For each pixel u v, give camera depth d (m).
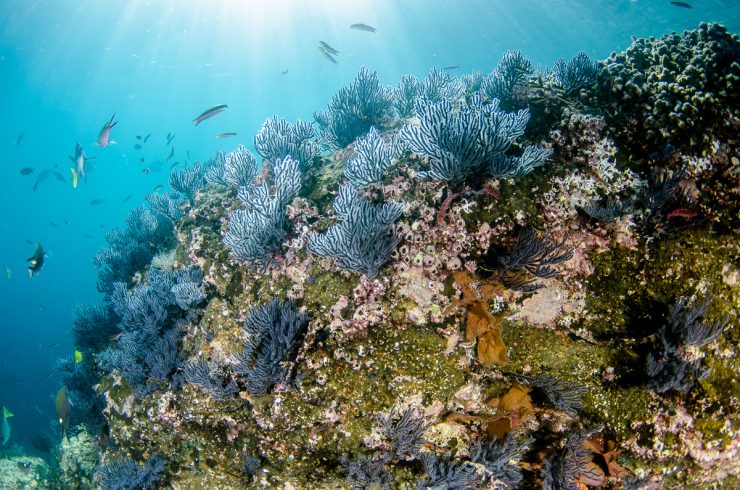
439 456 0.85
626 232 0.80
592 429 0.77
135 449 1.19
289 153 1.19
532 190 0.84
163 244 1.58
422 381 0.83
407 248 0.85
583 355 0.80
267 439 0.92
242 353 0.92
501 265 0.79
